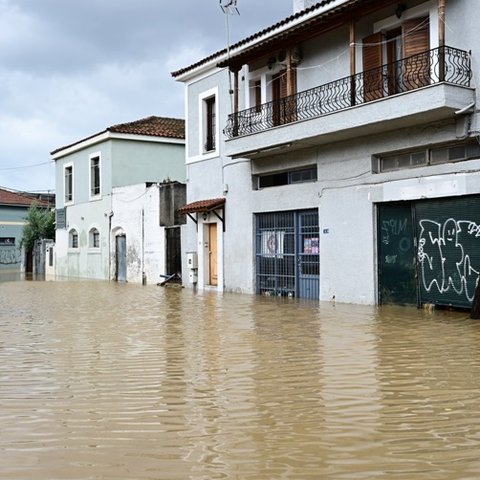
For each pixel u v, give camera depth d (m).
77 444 4.79
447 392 6.22
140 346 9.37
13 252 49.53
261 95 18.72
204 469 4.21
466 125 12.72
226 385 6.71
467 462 4.25
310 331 10.66
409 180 13.85
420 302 13.90
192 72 21.91
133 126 30.81
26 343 9.79
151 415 5.58
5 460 4.44
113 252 29.38
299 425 5.20
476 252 12.65
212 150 21.23
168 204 24.56
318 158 16.50
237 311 14.15
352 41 14.67
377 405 5.78
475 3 12.74
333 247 15.99
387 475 4.02
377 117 13.58
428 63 13.23
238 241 19.69
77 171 33.22
